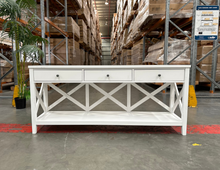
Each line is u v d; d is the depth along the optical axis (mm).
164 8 3795
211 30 3260
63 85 6301
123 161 1276
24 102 2934
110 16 18266
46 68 1749
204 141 1646
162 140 1671
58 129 1987
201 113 2623
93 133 1861
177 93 2008
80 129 1989
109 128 2027
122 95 4137
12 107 3010
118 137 1749
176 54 4234
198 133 1853
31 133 1853
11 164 1239
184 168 1188
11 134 1819
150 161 1278
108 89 5227
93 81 1733
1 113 2623
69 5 6000
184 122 1789
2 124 2129
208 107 3000
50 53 5238
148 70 1704
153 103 3252
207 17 3230
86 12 7262
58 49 5414
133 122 1841
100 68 1713
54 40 5324
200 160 1294
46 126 2096
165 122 1815
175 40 4406
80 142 1621
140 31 5520
